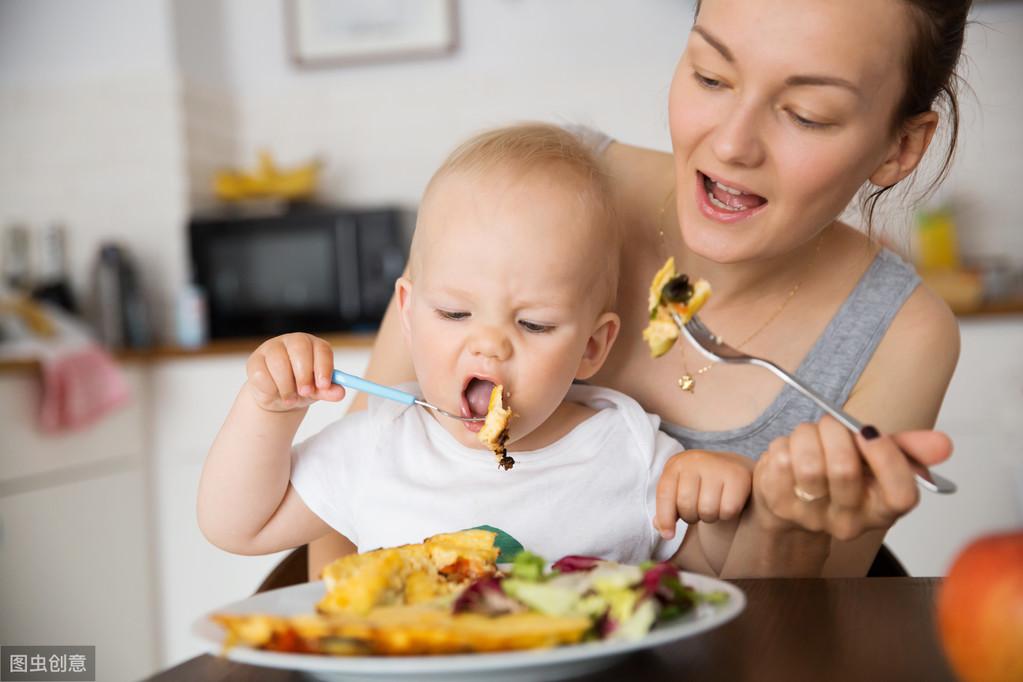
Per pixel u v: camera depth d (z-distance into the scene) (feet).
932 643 2.07
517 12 11.00
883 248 3.81
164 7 10.53
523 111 11.04
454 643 1.82
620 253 3.75
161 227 10.63
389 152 11.37
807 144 2.88
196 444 9.45
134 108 10.64
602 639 1.96
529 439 3.50
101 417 8.80
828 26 2.75
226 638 1.93
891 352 3.54
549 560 3.31
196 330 9.93
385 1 11.18
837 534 2.51
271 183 10.61
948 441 2.34
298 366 2.86
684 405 3.68
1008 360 8.37
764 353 3.63
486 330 3.13
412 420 3.51
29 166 10.93
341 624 1.86
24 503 8.04
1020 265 9.93
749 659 2.02
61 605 8.36
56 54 10.85
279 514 3.30
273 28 11.55
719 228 3.06
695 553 3.34
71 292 10.44
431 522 3.30
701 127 2.96
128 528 9.14
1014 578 1.57
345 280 9.80
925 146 3.26
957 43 3.07
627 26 10.78
